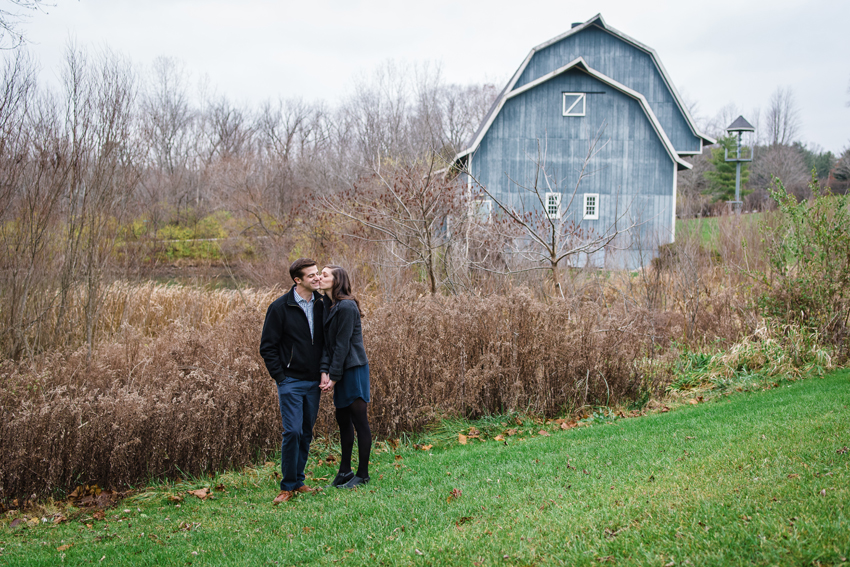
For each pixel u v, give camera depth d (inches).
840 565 106.5
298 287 199.5
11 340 339.9
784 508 132.3
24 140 359.3
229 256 994.7
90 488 220.1
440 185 458.3
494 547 134.0
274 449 252.1
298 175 1300.4
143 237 477.4
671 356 350.0
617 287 466.9
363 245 571.8
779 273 378.6
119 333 382.9
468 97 1899.6
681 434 221.1
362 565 134.7
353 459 244.2
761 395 293.1
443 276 467.2
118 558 155.8
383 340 277.0
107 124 383.9
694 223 677.3
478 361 295.1
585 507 152.9
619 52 1067.3
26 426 215.8
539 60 1087.0
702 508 139.0
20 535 180.9
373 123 1509.6
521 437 264.4
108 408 225.9
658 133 926.4
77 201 374.9
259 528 170.2
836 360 340.5
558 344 301.3
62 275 369.7
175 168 1534.2
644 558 119.6
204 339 273.6
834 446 172.6
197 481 228.8
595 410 300.7
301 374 198.8
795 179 1940.2
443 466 218.1
